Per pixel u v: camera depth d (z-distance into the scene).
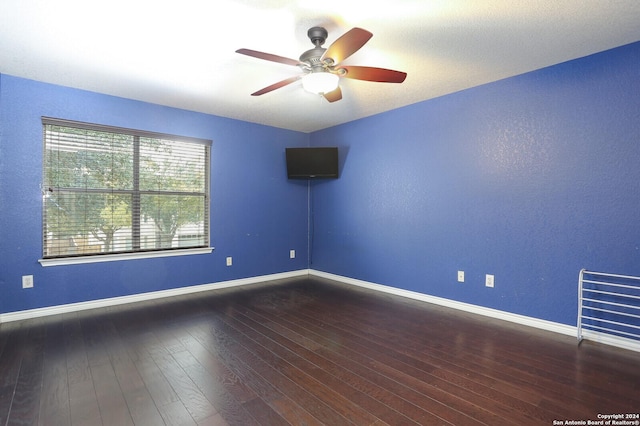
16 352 2.37
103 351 2.40
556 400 1.81
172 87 3.21
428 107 3.61
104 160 3.46
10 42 2.33
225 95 3.45
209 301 3.69
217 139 4.21
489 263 3.16
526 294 2.93
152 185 3.77
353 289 4.26
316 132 5.07
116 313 3.25
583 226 2.61
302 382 2.00
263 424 1.61
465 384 1.98
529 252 2.90
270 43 2.36
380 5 1.90
